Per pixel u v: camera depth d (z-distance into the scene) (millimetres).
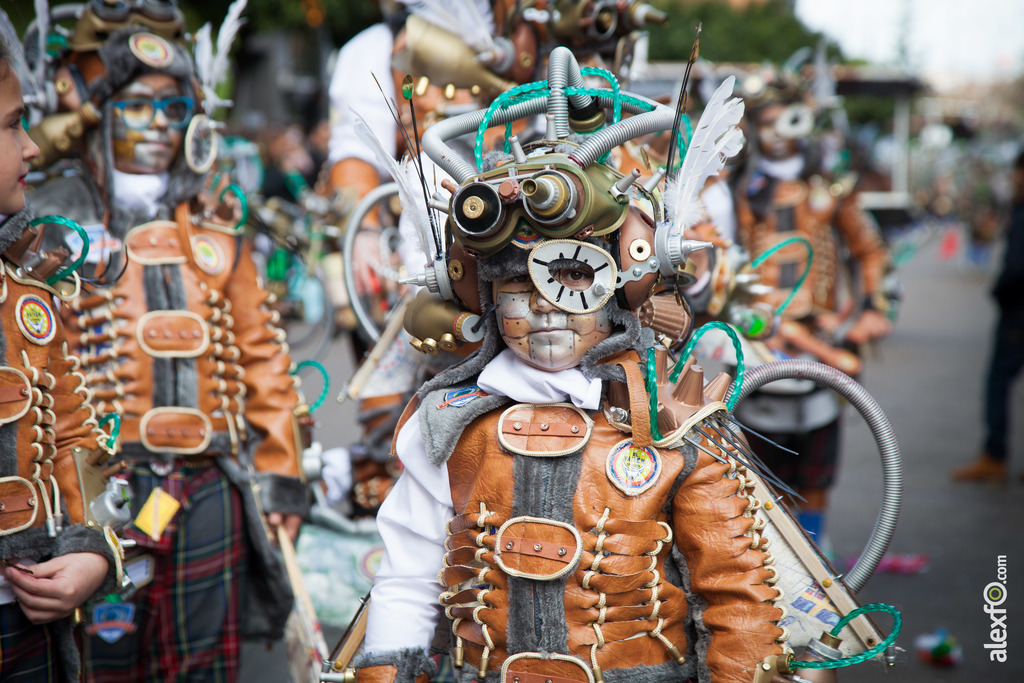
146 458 2613
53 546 1950
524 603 1730
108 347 2619
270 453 2777
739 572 1723
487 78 2793
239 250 2838
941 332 13555
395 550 1918
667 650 1756
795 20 24547
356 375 2936
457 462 1854
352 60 3631
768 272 4656
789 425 4254
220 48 2869
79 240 2584
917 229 33375
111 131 2674
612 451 1758
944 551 4988
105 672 2660
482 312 1851
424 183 1847
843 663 1719
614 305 1779
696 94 4660
